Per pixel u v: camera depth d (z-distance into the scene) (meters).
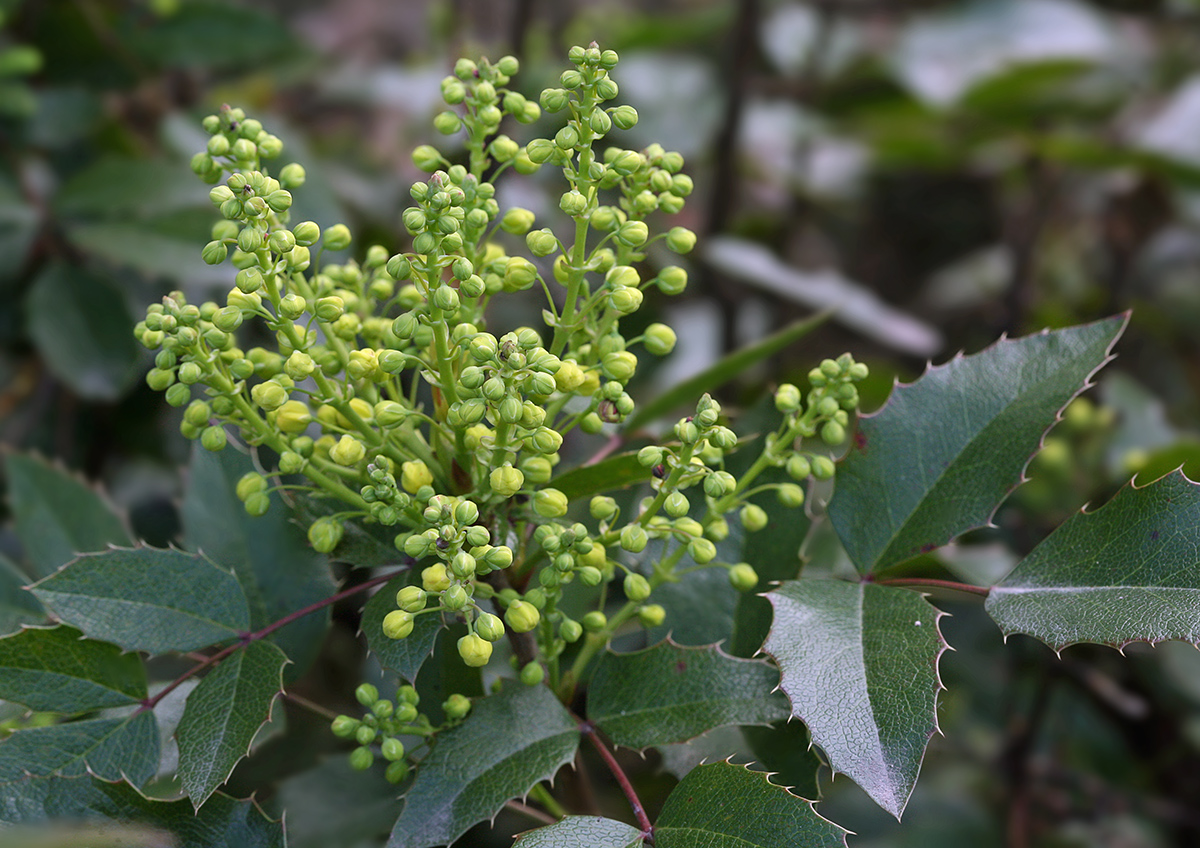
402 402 0.45
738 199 1.04
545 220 0.74
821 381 0.45
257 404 0.42
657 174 0.44
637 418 0.53
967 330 1.10
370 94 0.90
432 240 0.41
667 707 0.44
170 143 0.68
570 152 0.43
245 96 0.87
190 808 0.43
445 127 0.44
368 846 0.49
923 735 0.41
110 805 0.43
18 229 0.61
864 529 0.45
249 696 0.43
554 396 0.44
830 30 1.01
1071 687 0.72
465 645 0.42
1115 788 0.72
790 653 0.43
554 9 1.22
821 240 1.26
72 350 0.61
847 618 0.43
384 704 0.43
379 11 1.14
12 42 0.65
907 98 0.97
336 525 0.44
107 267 0.66
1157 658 0.63
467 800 0.42
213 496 0.49
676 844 0.42
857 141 1.04
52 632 0.45
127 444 0.67
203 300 0.67
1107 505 0.44
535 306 0.71
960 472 0.45
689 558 0.48
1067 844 0.73
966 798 0.73
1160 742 0.73
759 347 0.52
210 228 0.61
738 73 0.88
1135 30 1.09
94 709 0.45
